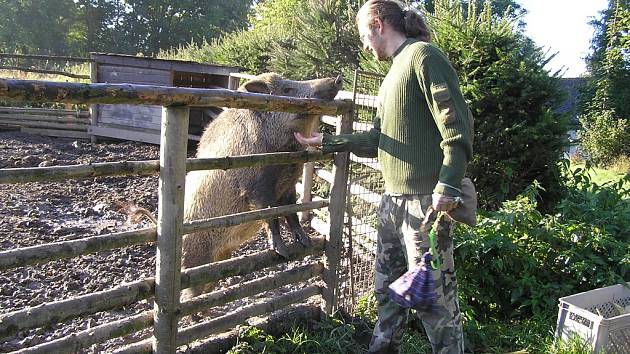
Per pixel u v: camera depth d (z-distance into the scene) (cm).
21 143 1168
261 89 466
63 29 4981
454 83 285
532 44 691
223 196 427
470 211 294
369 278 503
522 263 490
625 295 445
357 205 543
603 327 368
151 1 5112
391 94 305
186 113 313
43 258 281
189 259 448
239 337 388
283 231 680
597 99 2241
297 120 414
